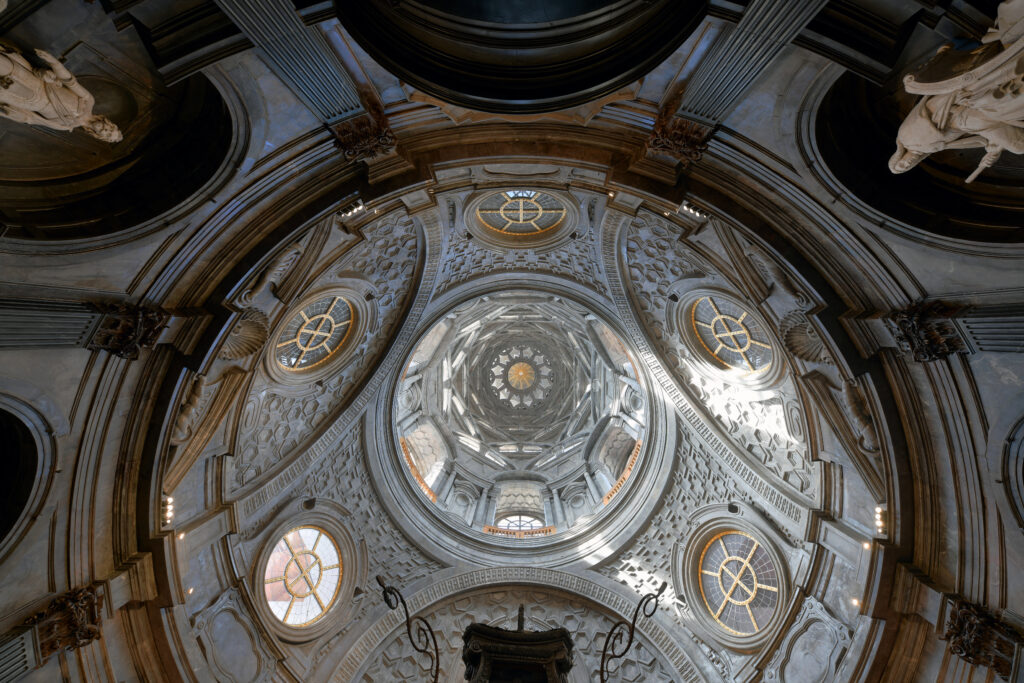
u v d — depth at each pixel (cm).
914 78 719
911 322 1055
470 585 2011
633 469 2117
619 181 1204
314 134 1076
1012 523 1073
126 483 1182
